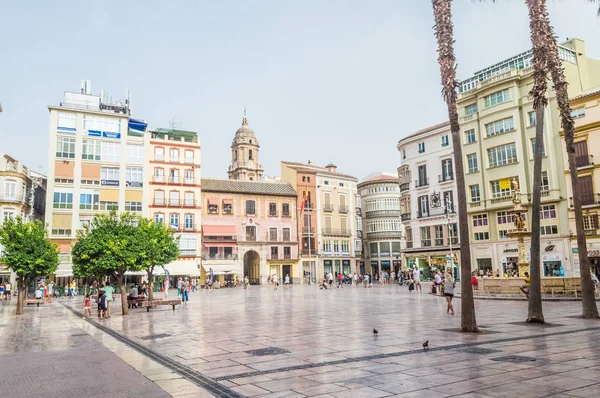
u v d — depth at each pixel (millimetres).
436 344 11625
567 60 46969
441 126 56344
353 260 80250
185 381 8352
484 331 13914
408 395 6914
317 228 77125
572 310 20141
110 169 60938
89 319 21453
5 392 7852
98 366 10016
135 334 15352
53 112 58562
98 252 23469
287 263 73562
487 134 50156
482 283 30500
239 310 24375
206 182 70688
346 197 81750
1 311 27781
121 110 65125
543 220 44750
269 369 9117
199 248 65562
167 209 64500
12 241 26703
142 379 8602
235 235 69312
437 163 56844
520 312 19859
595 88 42562
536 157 16812
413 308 22859
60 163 57969
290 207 75562
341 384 7711
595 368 8492
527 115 46750
